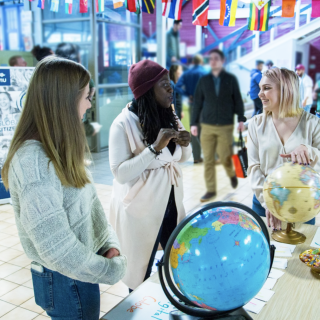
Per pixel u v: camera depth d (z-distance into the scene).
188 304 0.87
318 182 1.24
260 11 2.04
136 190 1.53
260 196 1.65
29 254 0.97
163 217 1.56
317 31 5.29
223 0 2.06
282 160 1.66
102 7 2.37
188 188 3.39
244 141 1.80
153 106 1.49
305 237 1.40
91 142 6.07
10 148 0.93
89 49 6.21
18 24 7.09
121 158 1.49
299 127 1.63
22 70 3.85
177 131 1.53
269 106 1.63
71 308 1.01
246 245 0.77
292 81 1.58
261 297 1.01
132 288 1.60
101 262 0.94
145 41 6.23
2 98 3.76
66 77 0.92
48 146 0.91
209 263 0.74
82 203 0.98
